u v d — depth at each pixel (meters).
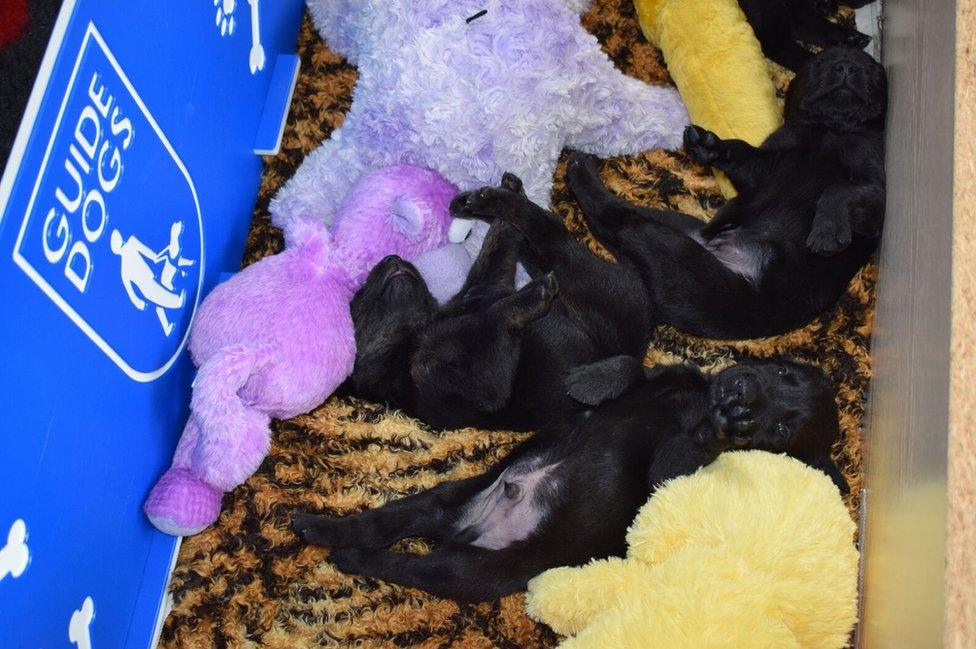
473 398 1.25
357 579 1.26
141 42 1.09
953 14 1.10
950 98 1.09
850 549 1.12
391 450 1.30
